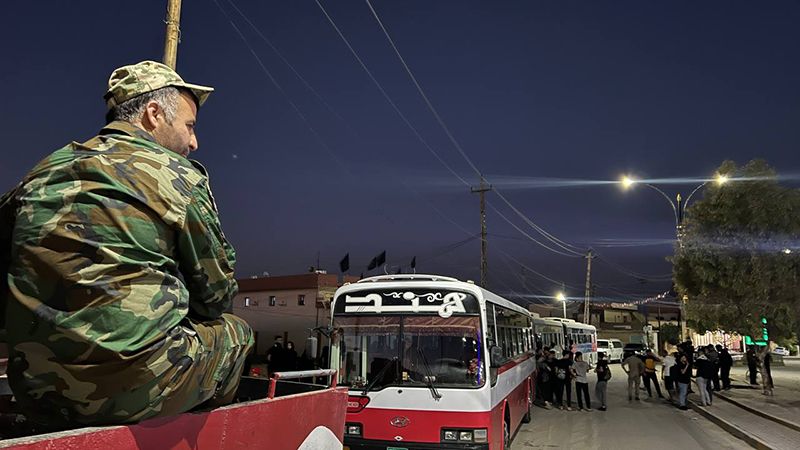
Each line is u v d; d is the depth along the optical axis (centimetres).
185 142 213
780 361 3844
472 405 774
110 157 165
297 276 3759
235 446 204
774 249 1650
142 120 200
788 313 1636
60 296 147
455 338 812
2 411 223
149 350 156
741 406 1681
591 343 3912
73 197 154
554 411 1748
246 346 209
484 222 3469
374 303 848
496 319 980
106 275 151
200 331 183
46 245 149
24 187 160
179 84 211
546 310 7025
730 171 1745
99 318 149
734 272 1725
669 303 6303
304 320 3675
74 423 158
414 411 781
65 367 147
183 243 174
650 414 1677
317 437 269
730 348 4834
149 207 162
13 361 154
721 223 1750
